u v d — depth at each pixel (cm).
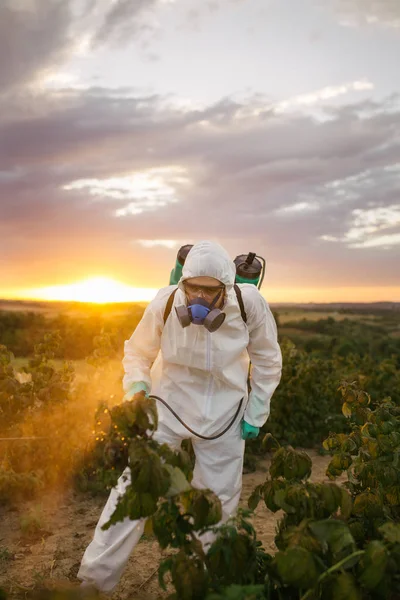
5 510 500
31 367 619
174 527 233
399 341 1836
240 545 238
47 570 384
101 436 244
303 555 216
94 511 499
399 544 230
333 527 227
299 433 763
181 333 315
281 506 249
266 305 332
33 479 513
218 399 324
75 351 979
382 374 927
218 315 295
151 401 236
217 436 323
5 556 402
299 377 796
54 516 487
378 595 236
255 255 376
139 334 332
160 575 232
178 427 321
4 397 543
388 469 350
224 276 300
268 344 332
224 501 328
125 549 318
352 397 431
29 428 555
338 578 222
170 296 323
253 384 340
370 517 315
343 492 251
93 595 253
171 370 328
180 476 228
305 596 220
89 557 322
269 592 245
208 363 316
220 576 238
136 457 221
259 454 726
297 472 260
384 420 387
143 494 223
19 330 1534
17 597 324
